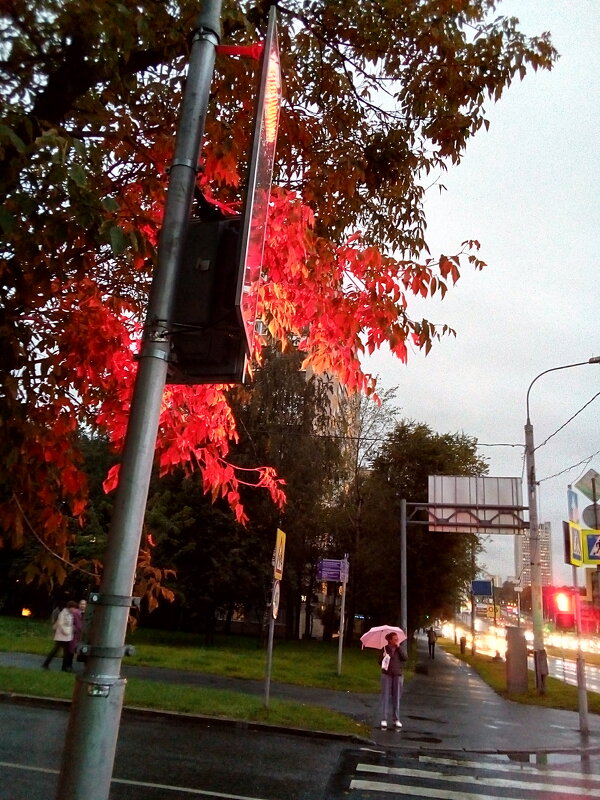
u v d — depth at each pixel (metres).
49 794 6.50
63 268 3.59
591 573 18.30
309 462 29.30
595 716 15.94
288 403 29.77
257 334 4.62
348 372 4.70
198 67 2.85
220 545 29.33
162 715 11.18
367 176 7.25
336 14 6.50
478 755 10.87
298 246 4.24
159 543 28.19
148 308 2.54
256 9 5.96
